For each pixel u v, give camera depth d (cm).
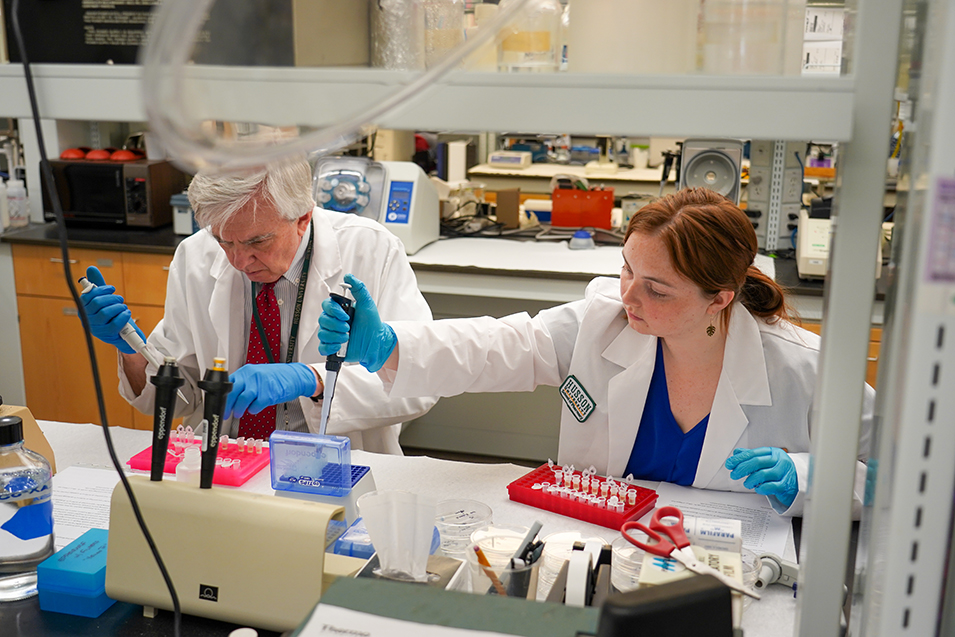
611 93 65
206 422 103
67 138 371
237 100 68
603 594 97
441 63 67
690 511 145
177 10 60
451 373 169
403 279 206
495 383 175
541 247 349
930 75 61
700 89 64
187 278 199
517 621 79
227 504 102
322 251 196
